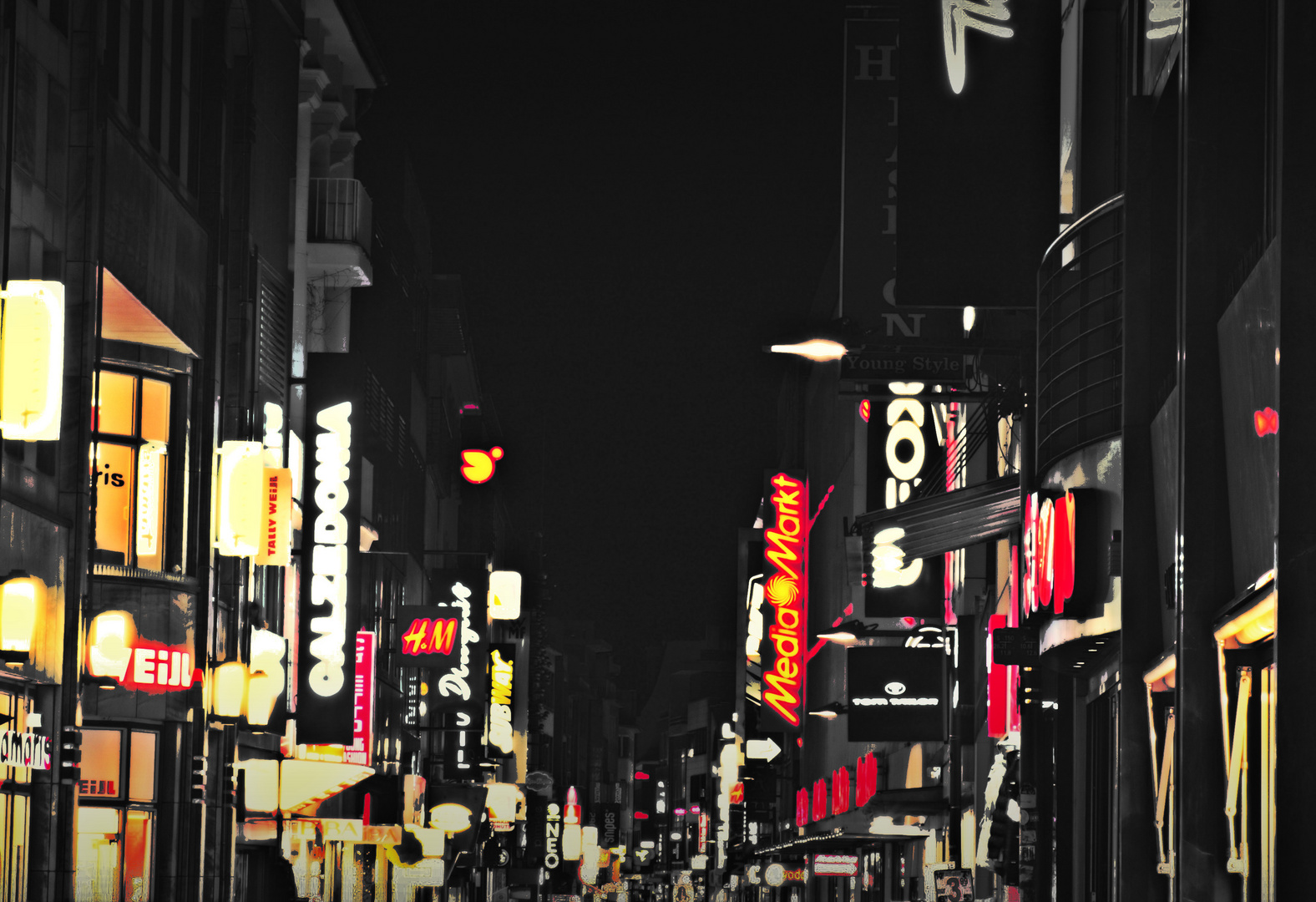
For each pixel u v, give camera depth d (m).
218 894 34.66
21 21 26.09
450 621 58.62
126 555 32.06
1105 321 24.44
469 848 62.72
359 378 44.41
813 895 97.12
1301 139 13.45
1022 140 26.20
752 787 120.12
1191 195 17.61
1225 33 17.62
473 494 92.56
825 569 93.25
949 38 26.41
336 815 49.69
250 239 38.50
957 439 47.12
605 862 189.50
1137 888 21.64
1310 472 13.29
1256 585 14.69
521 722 107.81
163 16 33.50
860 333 32.62
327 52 50.22
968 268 25.94
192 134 35.50
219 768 35.03
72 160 27.97
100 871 31.23
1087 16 27.12
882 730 45.41
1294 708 13.26
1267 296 15.06
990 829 32.22
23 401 22.44
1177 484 17.78
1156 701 21.44
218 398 34.84
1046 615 24.86
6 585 23.05
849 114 35.16
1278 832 13.35
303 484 43.75
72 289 27.81
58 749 26.80
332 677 42.41
